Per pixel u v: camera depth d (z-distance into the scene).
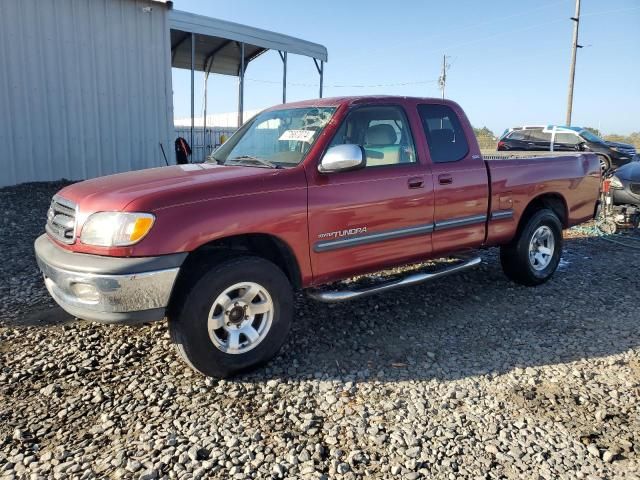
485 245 5.29
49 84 10.33
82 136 10.89
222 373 3.63
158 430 3.07
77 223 3.43
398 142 4.59
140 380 3.64
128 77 11.39
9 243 6.90
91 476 2.67
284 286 3.82
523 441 3.03
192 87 14.98
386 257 4.44
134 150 11.70
